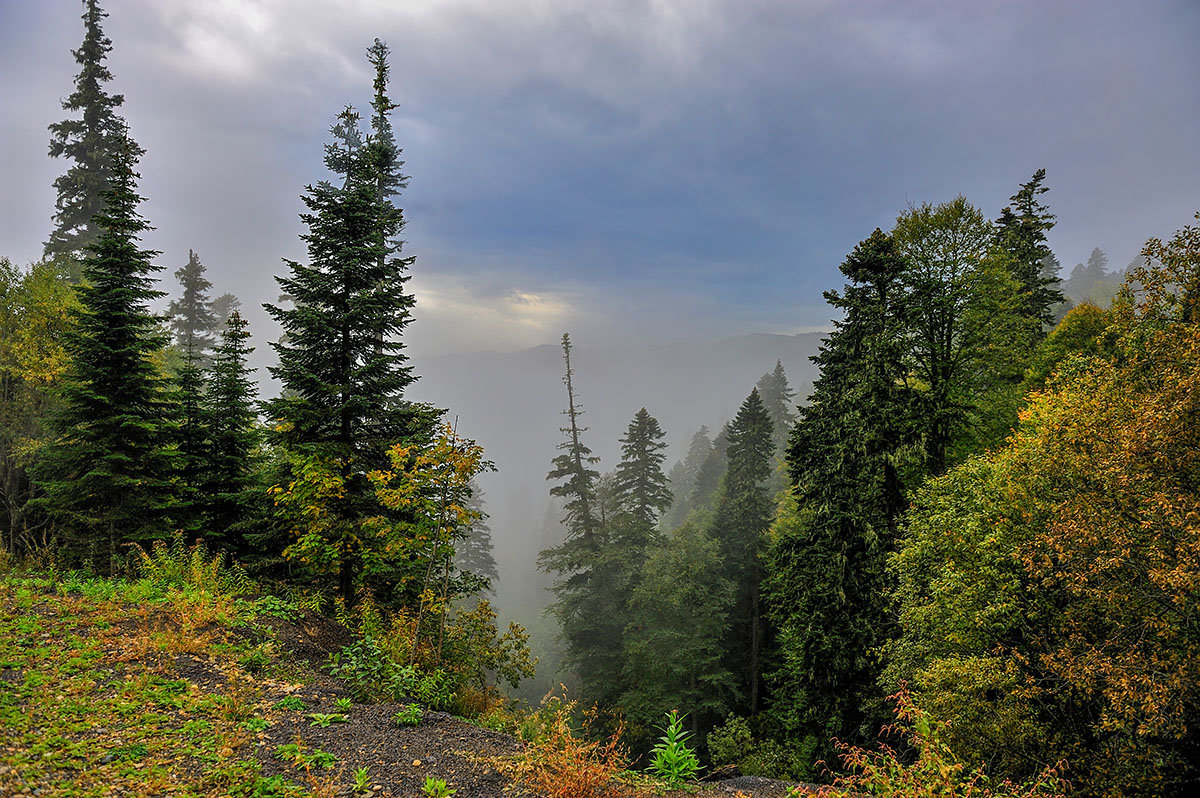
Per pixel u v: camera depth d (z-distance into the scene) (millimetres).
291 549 12727
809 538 17312
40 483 13336
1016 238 23188
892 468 16328
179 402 15680
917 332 18891
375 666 8547
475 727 7734
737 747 20188
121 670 7219
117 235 14375
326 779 5375
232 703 6738
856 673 15203
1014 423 17953
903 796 5977
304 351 13484
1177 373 8289
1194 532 7223
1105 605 8977
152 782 4723
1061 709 9648
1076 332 21953
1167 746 8469
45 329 19938
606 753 6719
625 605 28984
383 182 22609
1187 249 9094
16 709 5574
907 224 19438
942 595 11461
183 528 14156
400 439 13422
